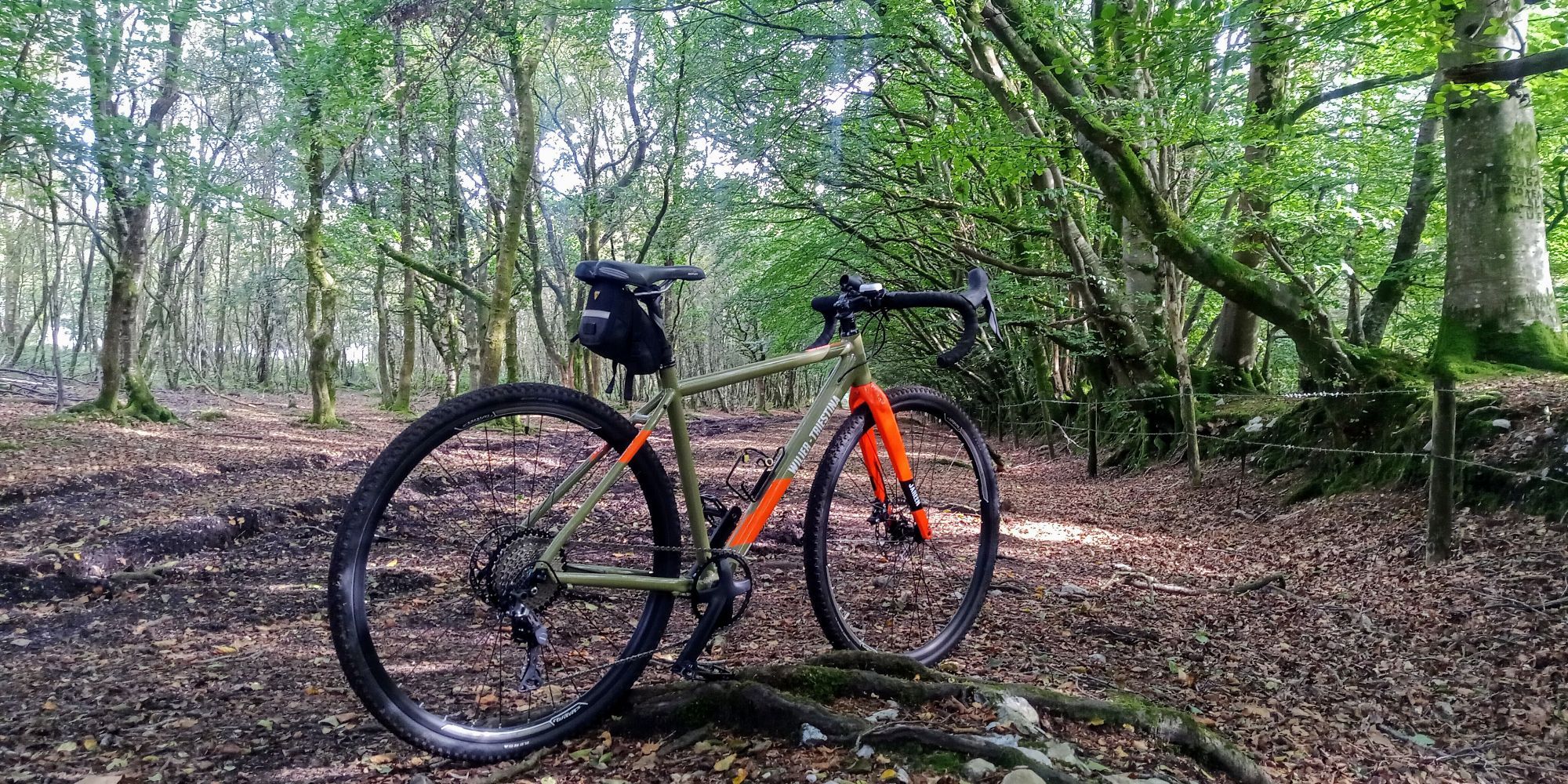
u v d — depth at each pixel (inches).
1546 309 294.8
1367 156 373.1
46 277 1139.3
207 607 157.6
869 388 108.5
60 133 392.8
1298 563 231.0
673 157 614.2
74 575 170.4
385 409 932.0
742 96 443.8
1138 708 90.3
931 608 124.7
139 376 544.1
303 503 251.6
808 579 103.0
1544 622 156.9
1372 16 228.1
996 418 792.3
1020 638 139.0
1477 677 139.6
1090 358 534.6
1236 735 105.8
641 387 106.7
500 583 81.0
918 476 115.3
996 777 73.9
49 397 772.6
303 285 872.3
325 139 502.9
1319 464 316.2
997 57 389.4
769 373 98.0
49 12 369.1
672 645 94.3
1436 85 271.3
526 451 86.7
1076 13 365.7
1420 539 226.4
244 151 631.8
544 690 92.0
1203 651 145.0
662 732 88.7
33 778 84.7
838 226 498.0
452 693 94.8
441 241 803.4
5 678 116.2
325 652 128.4
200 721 98.6
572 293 912.9
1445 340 302.7
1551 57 199.2
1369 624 167.8
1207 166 384.5
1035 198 428.5
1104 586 193.3
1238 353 469.7
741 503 97.8
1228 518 311.3
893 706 88.0
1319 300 325.7
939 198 477.4
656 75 575.5
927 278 574.9
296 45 504.1
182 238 930.7
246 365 1685.5
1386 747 111.0
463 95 686.5
